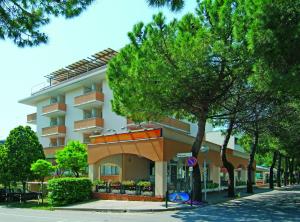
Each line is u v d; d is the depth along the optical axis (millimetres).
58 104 46406
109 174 35219
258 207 22109
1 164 31484
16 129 32281
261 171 70062
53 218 18406
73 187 26391
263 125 31609
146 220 16844
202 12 20516
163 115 23172
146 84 20734
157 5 7719
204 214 18906
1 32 8383
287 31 12383
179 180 29422
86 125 41938
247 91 22828
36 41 8672
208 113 24984
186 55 19438
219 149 37438
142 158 34719
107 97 41719
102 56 43219
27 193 32562
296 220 16594
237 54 18188
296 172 83812
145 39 22469
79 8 8484
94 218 18016
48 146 49625
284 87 13828
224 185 39469
